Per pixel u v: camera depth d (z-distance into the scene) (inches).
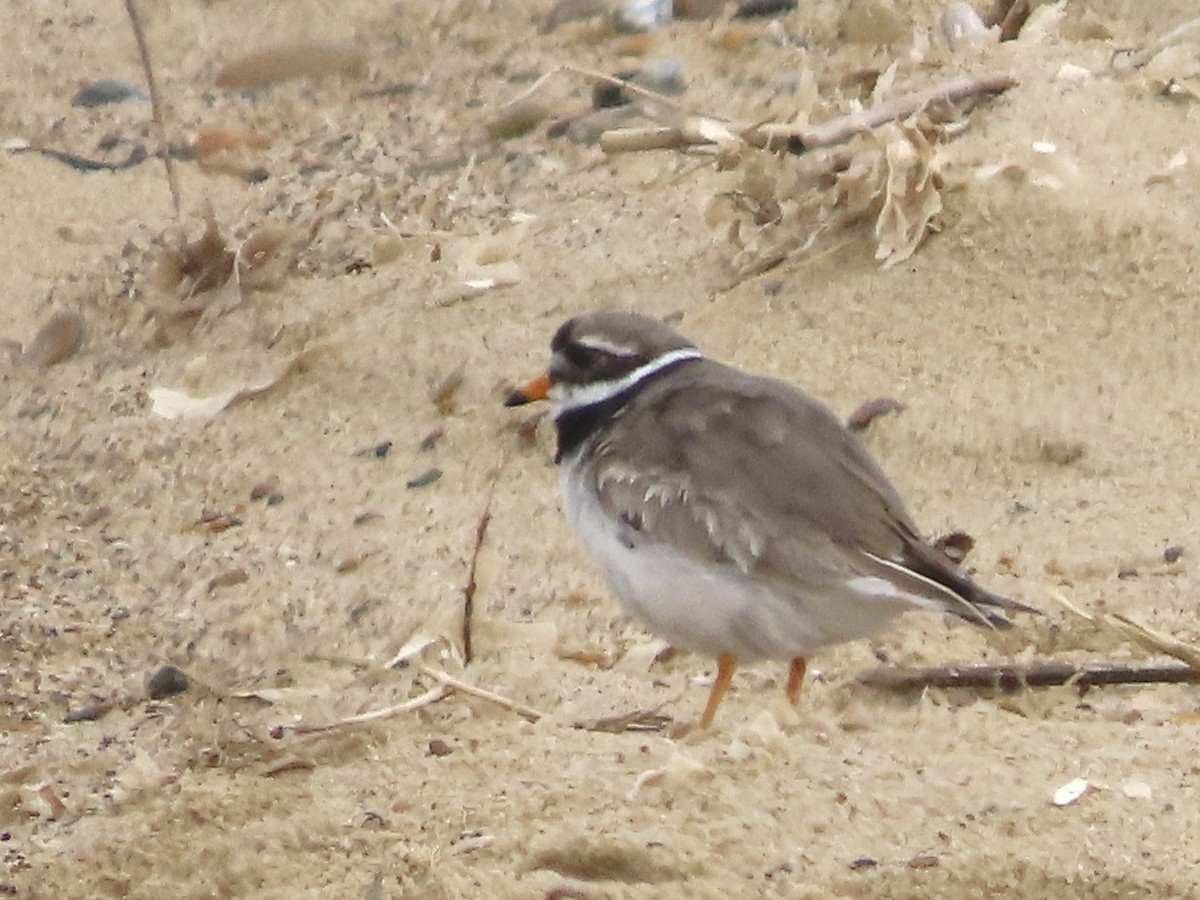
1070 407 458.9
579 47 673.6
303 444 486.0
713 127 540.1
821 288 499.8
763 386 355.9
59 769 368.2
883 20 642.2
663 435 347.6
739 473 338.3
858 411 461.1
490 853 306.7
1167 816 309.9
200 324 539.8
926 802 315.3
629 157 588.1
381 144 625.6
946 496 439.8
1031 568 411.5
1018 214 502.6
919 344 479.2
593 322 370.6
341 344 514.0
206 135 634.2
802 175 517.7
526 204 574.2
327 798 332.5
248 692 395.5
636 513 344.8
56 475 488.4
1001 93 554.3
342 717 380.5
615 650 400.5
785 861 300.4
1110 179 513.0
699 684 384.5
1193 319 475.8
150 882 312.8
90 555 456.4
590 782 328.2
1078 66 572.1
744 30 659.4
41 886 315.6
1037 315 482.3
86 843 330.3
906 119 525.3
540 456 471.2
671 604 344.5
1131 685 366.0
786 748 333.4
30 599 439.5
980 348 476.4
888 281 496.7
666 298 508.1
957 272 495.8
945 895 294.0
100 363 532.1
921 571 331.9
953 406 461.1
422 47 686.5
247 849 315.6
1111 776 323.0
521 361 497.4
